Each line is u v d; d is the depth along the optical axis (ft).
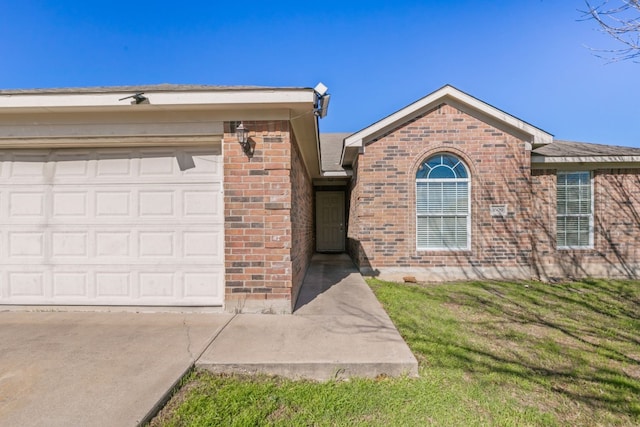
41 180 14.98
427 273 24.63
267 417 7.28
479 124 24.79
